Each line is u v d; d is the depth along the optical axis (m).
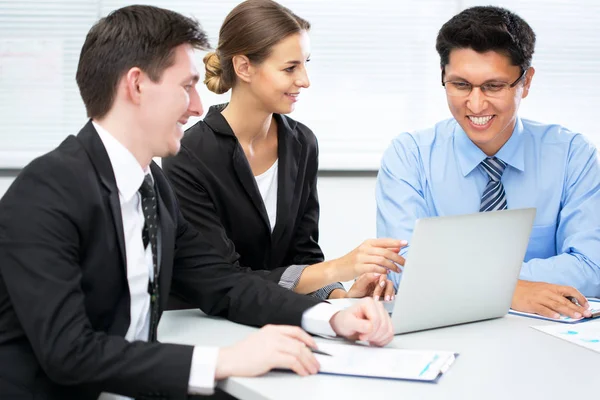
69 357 1.45
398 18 4.18
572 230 2.34
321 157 4.15
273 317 1.79
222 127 2.31
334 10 4.14
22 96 4.06
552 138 2.43
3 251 1.47
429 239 1.68
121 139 1.62
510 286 1.89
